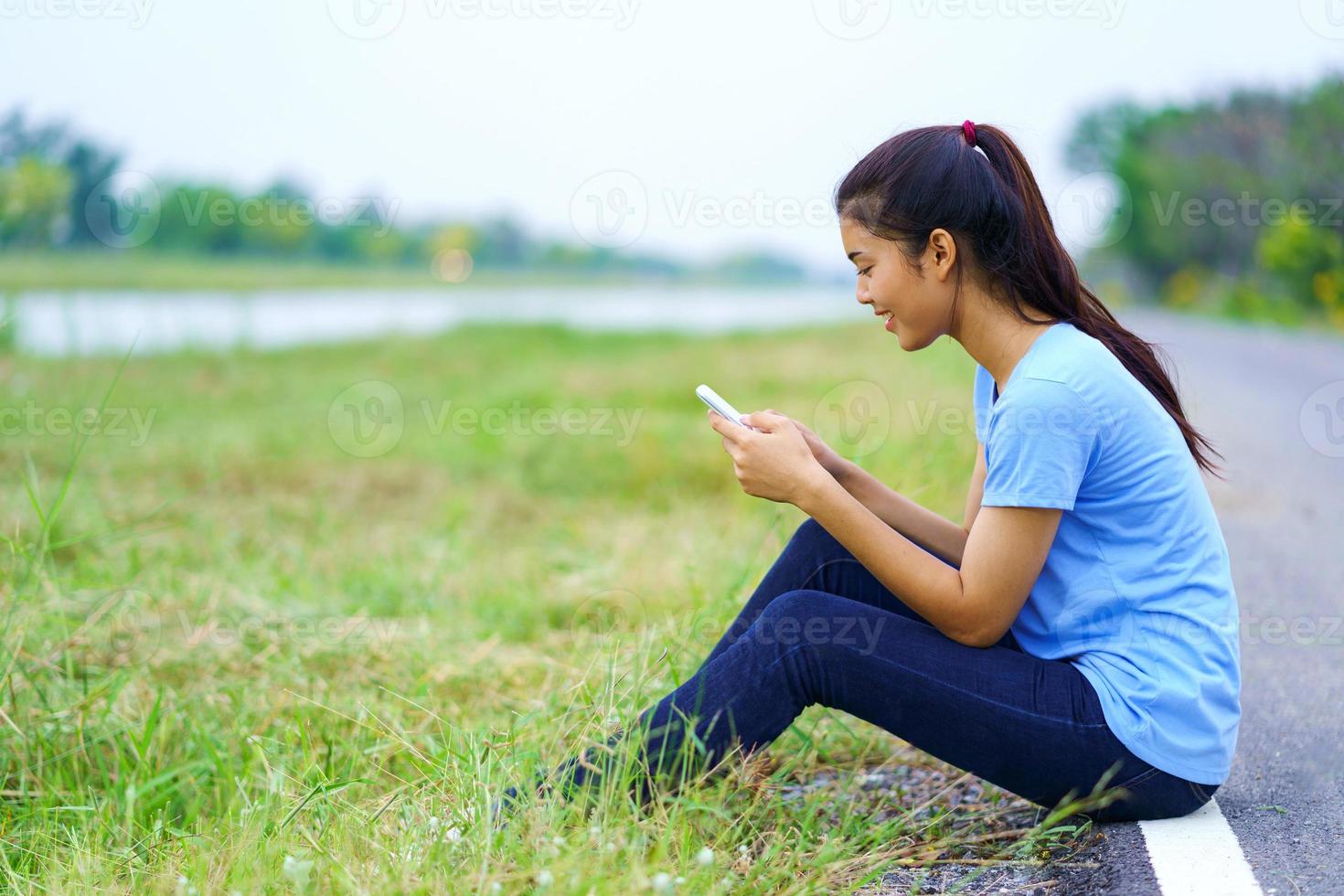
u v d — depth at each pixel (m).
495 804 2.38
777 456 2.44
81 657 3.76
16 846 2.65
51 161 18.83
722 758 2.42
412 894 2.09
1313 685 3.53
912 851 2.54
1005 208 2.40
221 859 2.36
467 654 4.12
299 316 19.31
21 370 9.39
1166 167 35.38
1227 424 9.38
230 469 7.47
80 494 5.90
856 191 2.47
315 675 3.80
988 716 2.30
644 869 2.11
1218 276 34.16
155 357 11.73
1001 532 2.28
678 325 18.14
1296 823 2.45
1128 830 2.39
